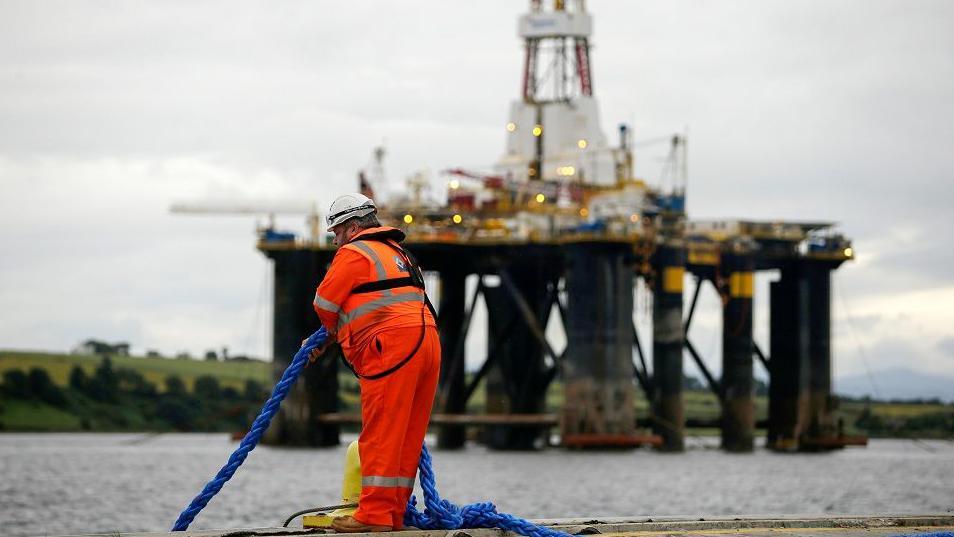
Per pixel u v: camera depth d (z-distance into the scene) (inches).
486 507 585.9
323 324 593.0
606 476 3730.3
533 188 5305.1
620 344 4980.3
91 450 5659.5
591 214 5054.1
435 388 586.2
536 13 5777.6
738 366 5354.3
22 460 4690.0
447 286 5344.5
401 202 5324.8
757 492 3139.8
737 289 5329.7
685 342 5477.4
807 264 5556.1
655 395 5177.2
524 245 5103.3
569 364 4990.2
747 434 5369.1
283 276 5260.8
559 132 5733.3
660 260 5147.6
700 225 5383.9
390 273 572.7
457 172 5442.9
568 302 5000.0
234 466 616.1
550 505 2699.3
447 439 5369.1
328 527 597.6
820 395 5585.6
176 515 2452.0
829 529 658.8
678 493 3088.1
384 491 570.6
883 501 2871.6
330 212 595.8
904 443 7450.8
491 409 5447.8
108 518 2396.7
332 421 5172.2
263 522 2250.2
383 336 566.9
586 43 5797.2
